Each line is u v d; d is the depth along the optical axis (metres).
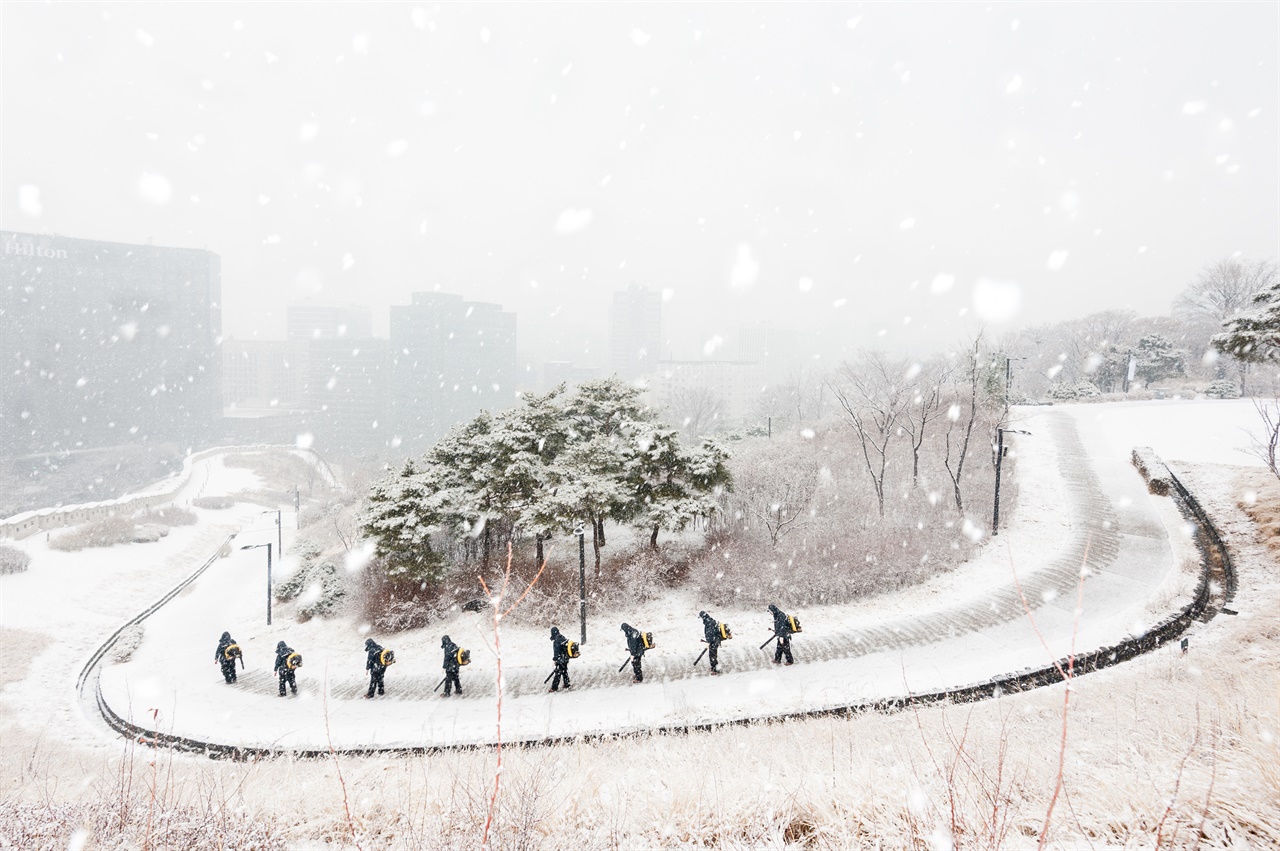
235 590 28.86
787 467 26.69
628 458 21.16
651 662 14.89
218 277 117.81
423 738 11.09
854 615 16.50
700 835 3.95
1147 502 22.06
